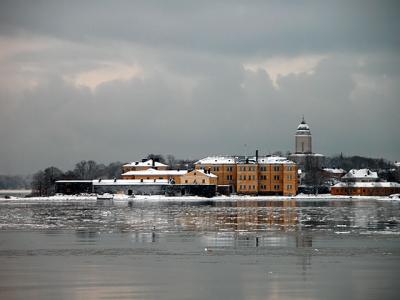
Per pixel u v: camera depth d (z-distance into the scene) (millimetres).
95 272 136000
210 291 118812
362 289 120312
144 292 118250
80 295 116375
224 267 141250
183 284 124312
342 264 144375
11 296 116000
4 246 176000
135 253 162000
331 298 114125
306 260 149750
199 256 156500
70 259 152750
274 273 134375
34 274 134125
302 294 116875
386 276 131125
